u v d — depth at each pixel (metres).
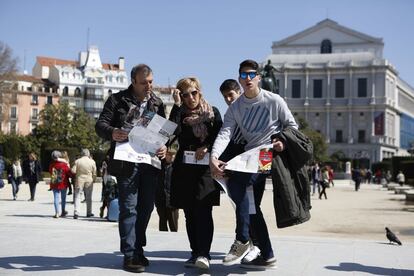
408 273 5.67
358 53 107.62
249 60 5.52
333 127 106.81
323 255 6.71
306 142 5.36
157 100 5.98
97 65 109.31
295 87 108.69
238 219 5.43
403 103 129.50
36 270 5.51
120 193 5.62
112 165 5.63
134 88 5.81
